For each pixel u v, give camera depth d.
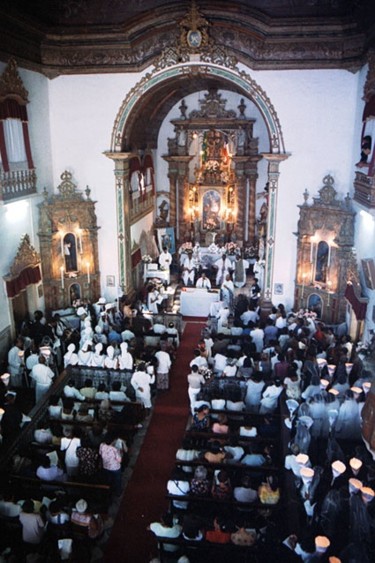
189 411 15.43
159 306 22.47
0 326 17.39
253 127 27.25
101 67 19.61
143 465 13.03
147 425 14.73
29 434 12.66
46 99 20.09
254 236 28.92
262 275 24.25
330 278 19.47
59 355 17.39
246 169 27.81
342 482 9.78
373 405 7.09
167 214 29.28
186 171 28.42
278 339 17.62
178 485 10.49
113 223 21.41
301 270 20.39
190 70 19.41
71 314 20.73
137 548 10.56
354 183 17.78
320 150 19.48
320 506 9.51
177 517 10.13
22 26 17.47
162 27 18.84
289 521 9.27
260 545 8.88
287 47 18.61
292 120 19.41
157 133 28.08
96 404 13.60
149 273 25.38
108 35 18.98
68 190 20.66
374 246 15.68
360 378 13.62
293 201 20.14
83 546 9.77
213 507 10.20
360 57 18.05
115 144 20.52
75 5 18.80
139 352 16.88
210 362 16.70
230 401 13.67
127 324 18.77
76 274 21.33
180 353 19.19
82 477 11.30
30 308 19.78
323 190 19.30
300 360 15.45
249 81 19.25
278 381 13.66
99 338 17.75
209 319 20.36
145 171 26.19
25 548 9.62
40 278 20.02
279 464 11.27
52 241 20.28
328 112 19.11
